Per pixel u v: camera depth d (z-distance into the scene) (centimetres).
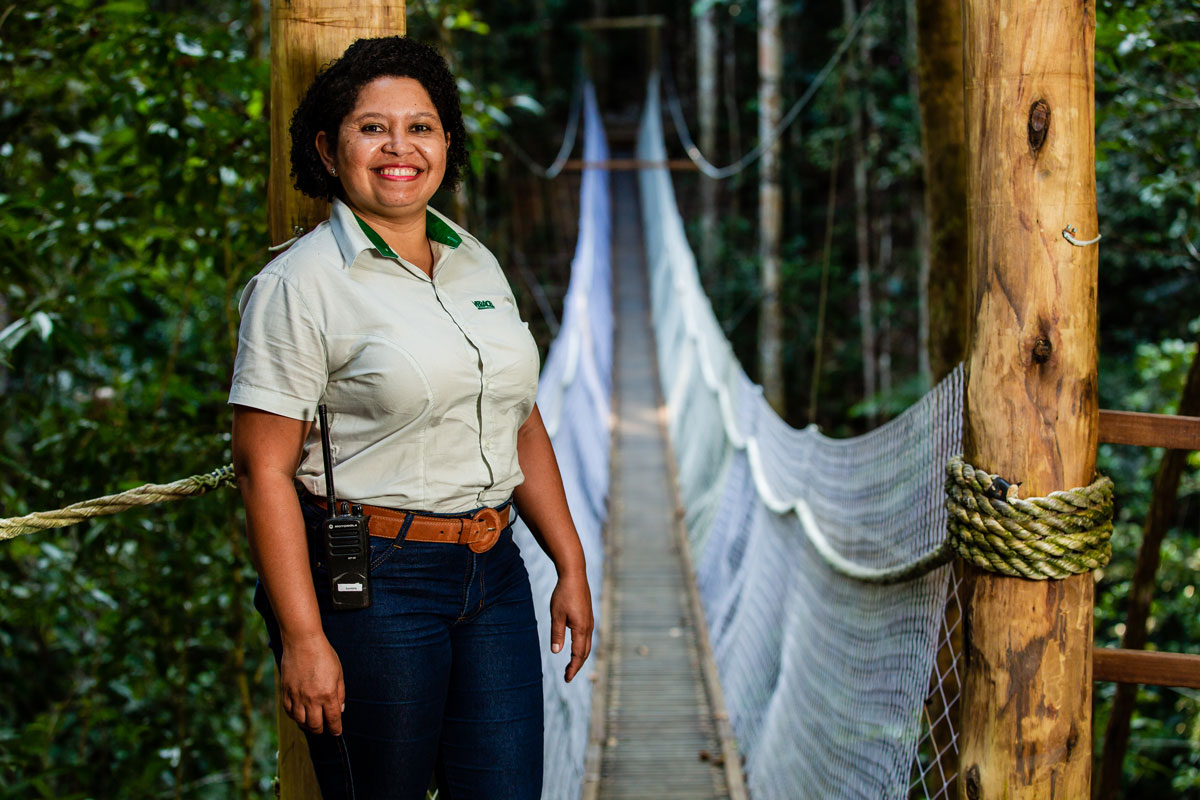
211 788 406
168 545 362
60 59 279
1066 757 124
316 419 112
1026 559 121
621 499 653
